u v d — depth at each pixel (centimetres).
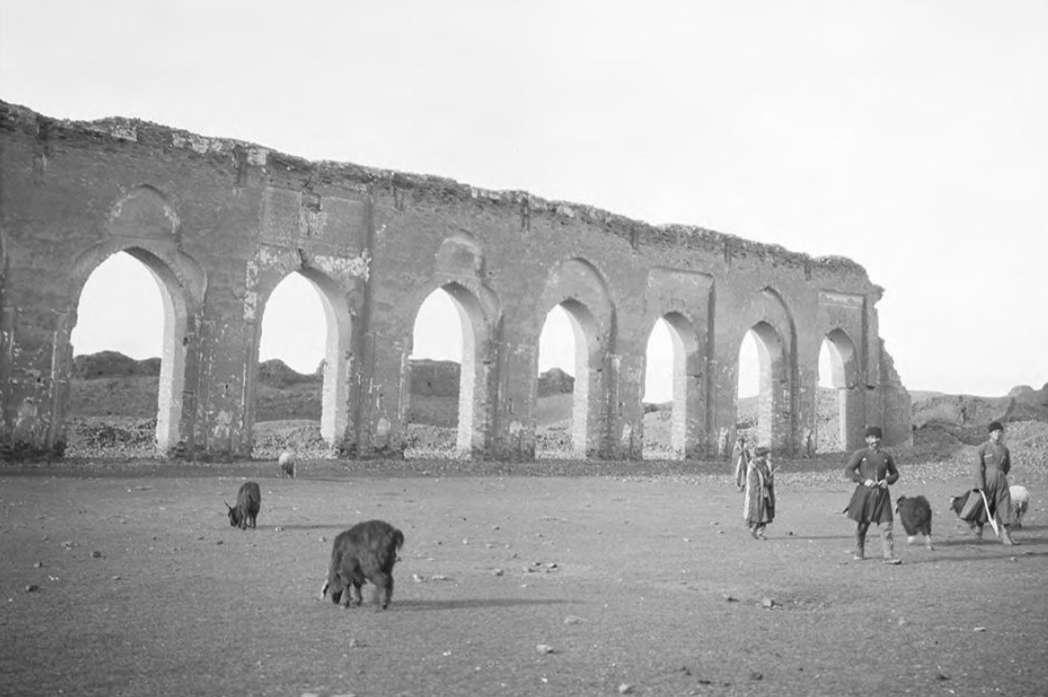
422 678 566
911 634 716
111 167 2277
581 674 584
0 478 1755
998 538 1361
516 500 1755
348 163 2673
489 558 1056
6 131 2127
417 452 3306
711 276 3462
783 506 1809
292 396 5253
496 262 2947
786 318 3691
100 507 1388
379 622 714
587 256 3144
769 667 613
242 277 2467
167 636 651
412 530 1275
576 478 2405
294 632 675
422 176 2812
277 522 1305
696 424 3397
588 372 3153
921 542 1301
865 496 1117
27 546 1009
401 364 2734
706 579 949
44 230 2173
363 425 2653
